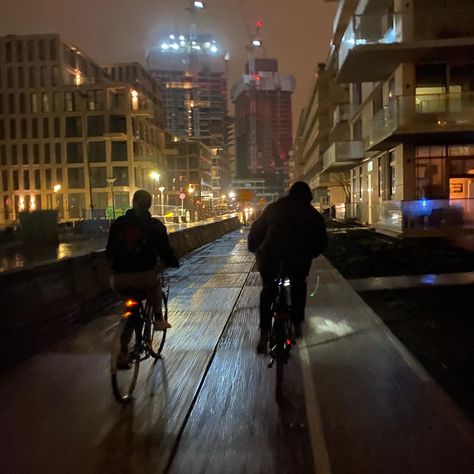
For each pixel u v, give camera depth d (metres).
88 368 5.75
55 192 82.12
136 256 4.97
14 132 83.81
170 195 104.31
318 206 64.81
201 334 7.21
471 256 13.80
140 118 84.06
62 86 81.69
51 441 4.00
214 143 168.00
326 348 6.32
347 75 24.03
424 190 21.39
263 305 5.34
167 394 4.94
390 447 3.81
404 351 6.13
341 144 31.80
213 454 3.76
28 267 7.79
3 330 6.52
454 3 20.53
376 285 10.27
